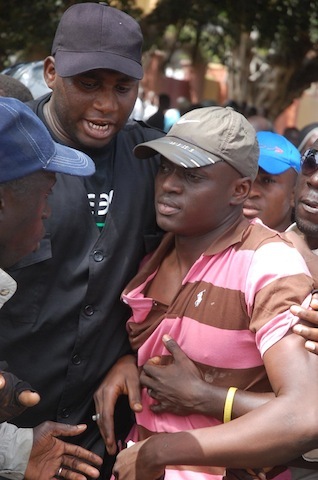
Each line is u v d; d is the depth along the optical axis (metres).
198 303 2.44
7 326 2.58
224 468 2.41
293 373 2.20
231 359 2.41
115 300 2.67
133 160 2.78
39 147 2.11
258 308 2.32
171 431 2.48
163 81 19.16
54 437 2.48
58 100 2.63
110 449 2.59
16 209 2.09
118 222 2.69
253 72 14.70
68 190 2.62
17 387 2.25
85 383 2.67
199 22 10.82
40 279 2.58
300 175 2.87
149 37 10.33
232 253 2.44
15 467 2.39
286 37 10.90
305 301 2.30
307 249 2.72
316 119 23.36
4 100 2.11
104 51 2.56
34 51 9.71
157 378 2.44
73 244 2.62
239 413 2.34
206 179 2.44
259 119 7.28
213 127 2.46
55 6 9.08
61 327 2.63
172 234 2.64
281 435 2.15
